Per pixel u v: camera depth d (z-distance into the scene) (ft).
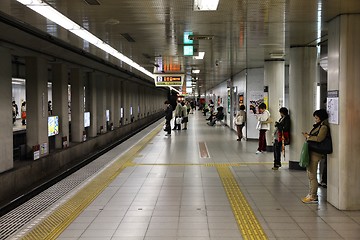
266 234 16.57
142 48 34.12
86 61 42.93
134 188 25.26
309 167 21.48
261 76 51.96
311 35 26.61
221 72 63.05
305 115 30.78
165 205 21.21
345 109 19.77
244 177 28.50
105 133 59.67
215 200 22.17
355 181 19.90
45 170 35.17
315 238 16.07
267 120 40.27
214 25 23.39
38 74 35.22
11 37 25.86
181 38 28.50
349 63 19.70
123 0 17.54
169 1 17.76
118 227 17.65
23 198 27.40
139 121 94.68
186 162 35.53
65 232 17.06
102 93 60.13
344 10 19.06
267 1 17.60
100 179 28.09
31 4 18.24
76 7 18.88
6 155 28.43
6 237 16.87
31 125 35.14
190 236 16.39
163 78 63.77
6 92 28.22
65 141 42.37
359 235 16.40
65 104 42.75
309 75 30.78
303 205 21.04
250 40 29.14
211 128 77.56
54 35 27.40
